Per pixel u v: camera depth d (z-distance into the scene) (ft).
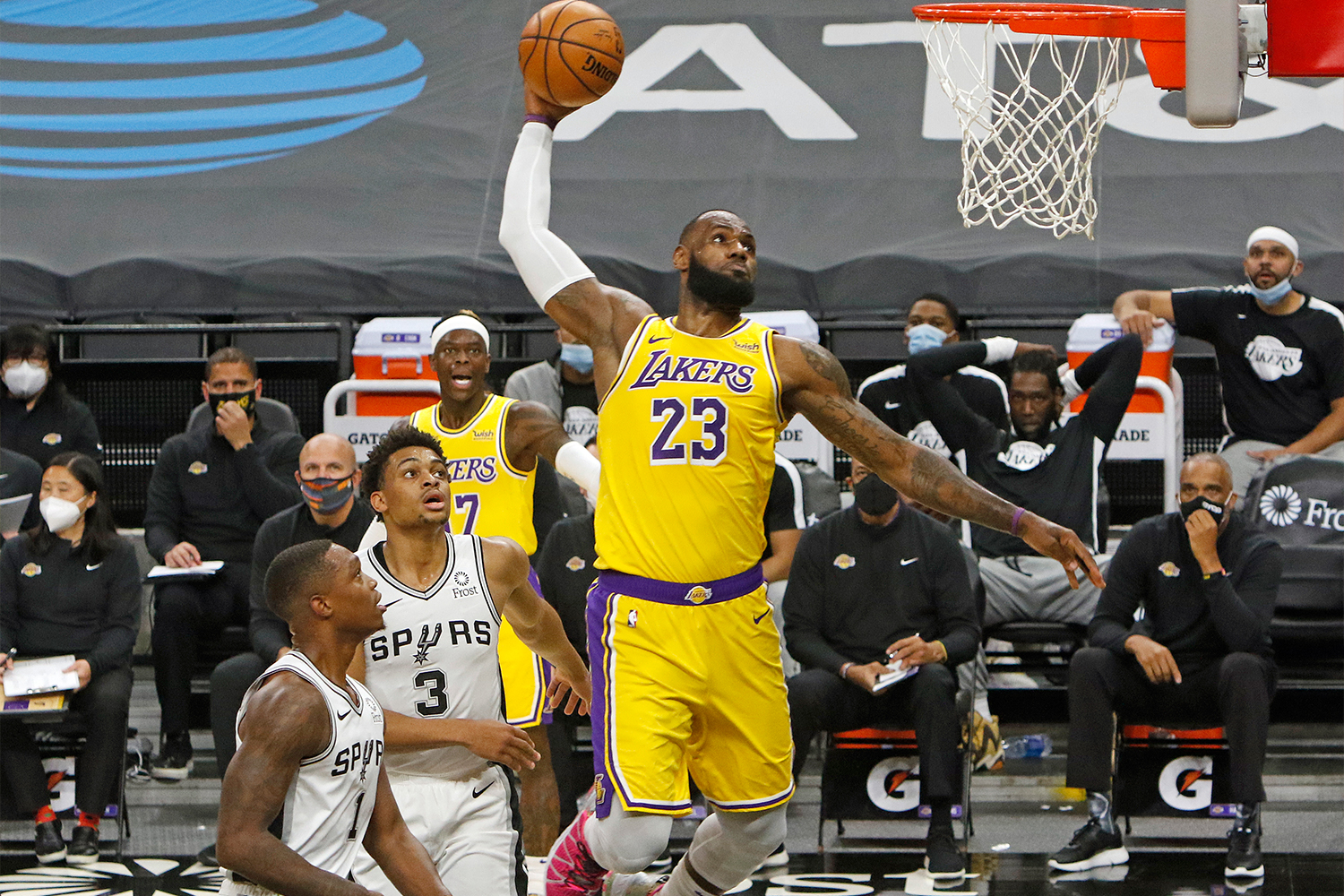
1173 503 69.51
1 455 68.28
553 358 73.36
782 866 53.42
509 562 37.81
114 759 55.47
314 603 30.63
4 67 95.50
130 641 58.39
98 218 84.89
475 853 37.32
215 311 82.28
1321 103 88.63
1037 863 53.47
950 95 48.98
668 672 35.65
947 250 80.64
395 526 36.70
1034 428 66.44
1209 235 80.23
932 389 66.23
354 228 84.23
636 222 84.43
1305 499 64.28
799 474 66.13
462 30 98.63
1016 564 64.75
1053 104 48.91
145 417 75.15
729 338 36.27
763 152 87.66
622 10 97.91
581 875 38.60
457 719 34.81
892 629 55.88
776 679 37.04
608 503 36.68
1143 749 55.21
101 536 59.06
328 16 100.27
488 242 82.84
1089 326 69.92
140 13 100.32
